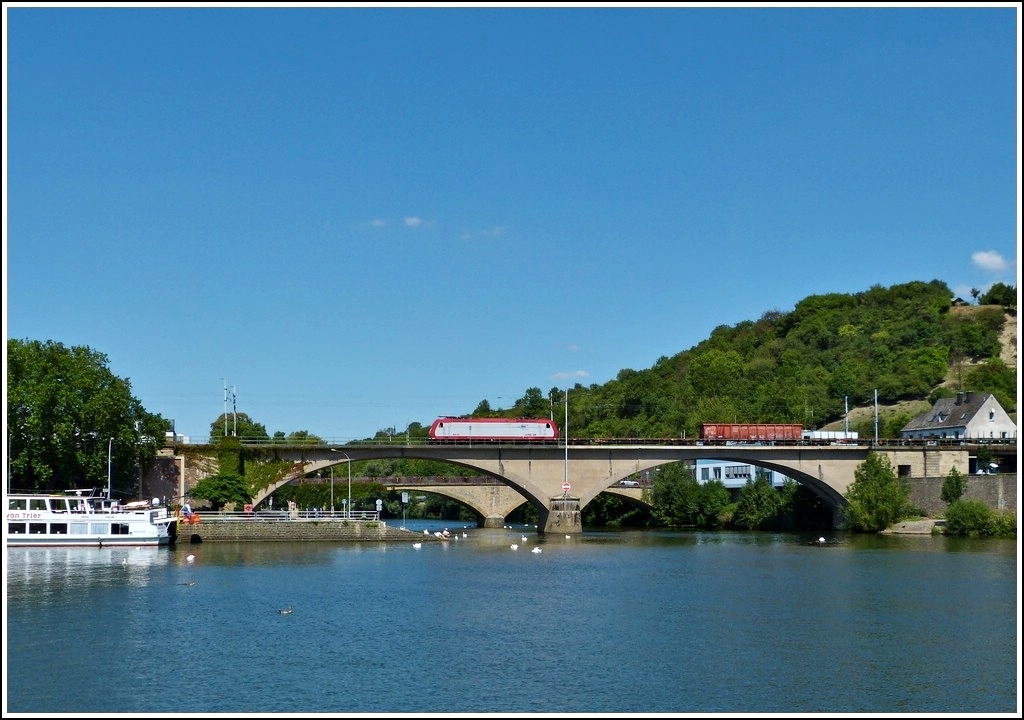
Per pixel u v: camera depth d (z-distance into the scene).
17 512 118.31
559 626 71.62
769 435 173.00
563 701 54.12
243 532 129.38
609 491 190.50
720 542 136.50
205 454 150.25
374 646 65.31
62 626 70.19
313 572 98.00
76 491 131.25
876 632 69.62
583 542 137.75
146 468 147.25
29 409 130.88
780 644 66.19
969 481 148.38
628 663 61.44
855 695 55.31
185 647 64.62
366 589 87.12
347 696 54.88
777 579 94.12
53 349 136.75
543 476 160.12
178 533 127.38
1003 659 62.44
